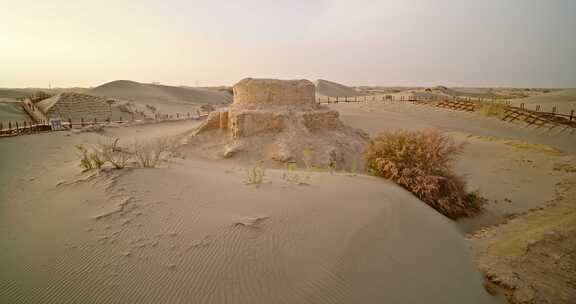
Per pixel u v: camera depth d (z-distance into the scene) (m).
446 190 8.54
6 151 11.60
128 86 66.69
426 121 26.12
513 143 17.77
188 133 17.36
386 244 4.59
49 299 3.25
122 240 4.32
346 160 13.41
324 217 5.20
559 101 40.06
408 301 3.48
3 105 31.11
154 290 3.34
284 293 3.33
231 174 8.67
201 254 3.96
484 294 4.16
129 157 9.72
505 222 7.82
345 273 3.75
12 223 5.15
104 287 3.39
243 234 4.43
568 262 4.80
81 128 18.47
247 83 16.23
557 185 10.76
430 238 5.28
